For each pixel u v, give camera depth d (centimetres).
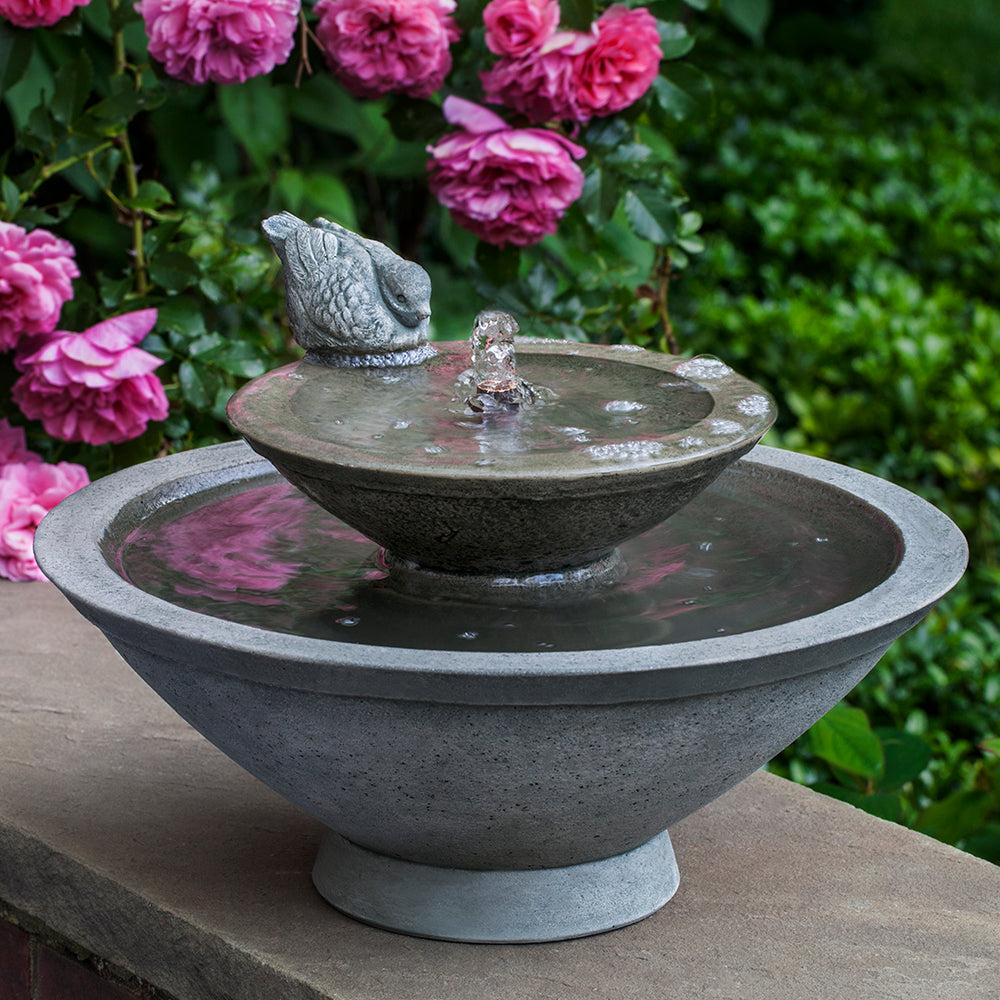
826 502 185
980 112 774
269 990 149
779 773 274
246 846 174
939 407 415
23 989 183
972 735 300
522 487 134
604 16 270
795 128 720
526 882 154
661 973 150
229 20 252
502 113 289
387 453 140
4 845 177
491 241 278
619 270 316
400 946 153
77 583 142
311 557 176
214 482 196
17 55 271
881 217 583
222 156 405
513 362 164
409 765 130
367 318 169
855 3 941
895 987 149
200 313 279
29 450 290
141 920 161
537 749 127
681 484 143
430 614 155
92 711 210
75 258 366
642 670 119
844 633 127
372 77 273
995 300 548
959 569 147
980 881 174
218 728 139
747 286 569
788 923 162
